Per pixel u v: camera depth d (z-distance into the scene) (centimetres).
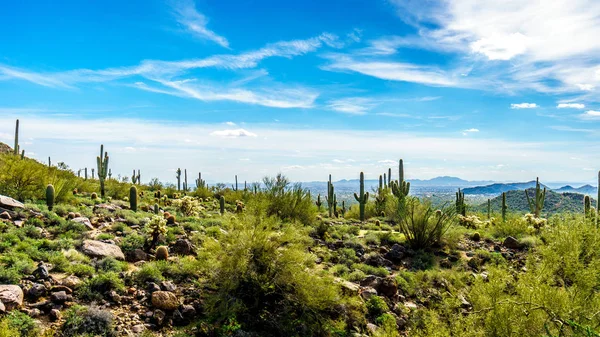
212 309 738
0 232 911
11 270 709
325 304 789
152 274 824
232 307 744
